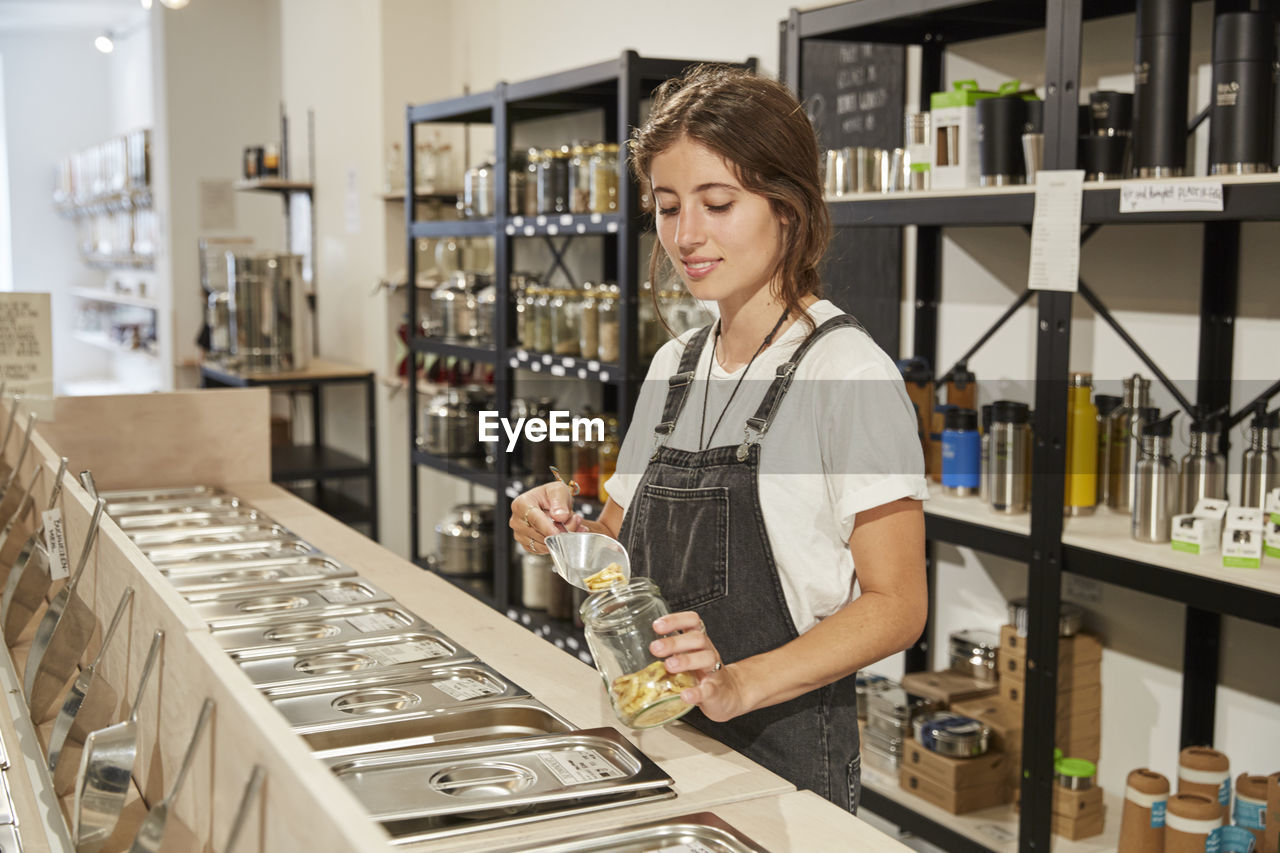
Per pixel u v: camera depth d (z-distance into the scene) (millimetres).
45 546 2049
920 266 3139
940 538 2641
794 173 1377
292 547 2453
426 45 5348
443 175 4887
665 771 1345
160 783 1358
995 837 2615
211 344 6086
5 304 2855
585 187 3557
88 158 9555
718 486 1462
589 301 3543
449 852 1127
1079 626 2766
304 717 1493
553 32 4551
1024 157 2432
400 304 5406
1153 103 2195
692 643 1176
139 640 1471
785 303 1474
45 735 1688
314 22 6062
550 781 1300
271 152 6324
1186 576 2127
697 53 3764
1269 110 2061
